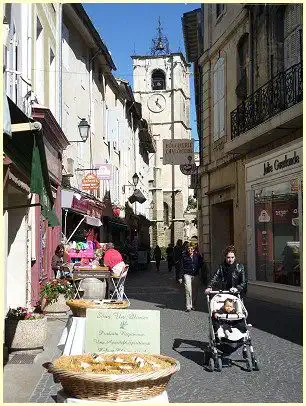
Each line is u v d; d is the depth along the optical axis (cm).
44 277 1655
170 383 783
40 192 810
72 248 2008
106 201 3048
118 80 3491
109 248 1700
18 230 1323
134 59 7719
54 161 1800
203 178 2633
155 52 7762
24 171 948
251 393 731
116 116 3294
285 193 1692
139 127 4866
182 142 2769
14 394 719
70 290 1359
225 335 866
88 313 543
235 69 2155
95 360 488
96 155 2817
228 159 2241
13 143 827
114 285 1677
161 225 7169
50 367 471
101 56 2800
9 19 1149
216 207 2528
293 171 1623
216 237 2527
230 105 2223
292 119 1486
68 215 2295
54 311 1327
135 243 4288
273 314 1467
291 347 1025
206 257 2588
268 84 1797
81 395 435
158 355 520
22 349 941
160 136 7600
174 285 2588
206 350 898
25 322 943
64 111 2111
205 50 2542
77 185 2373
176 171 7400
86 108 2591
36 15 1560
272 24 1800
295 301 1596
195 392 736
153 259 6469
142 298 1939
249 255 1969
